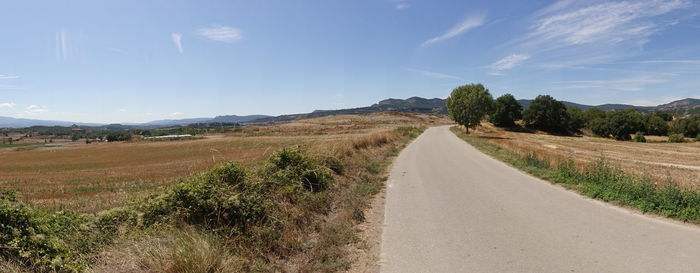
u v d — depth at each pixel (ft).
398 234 18.67
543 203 24.59
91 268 12.00
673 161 78.84
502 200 25.93
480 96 174.91
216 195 17.39
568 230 18.37
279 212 19.34
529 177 36.63
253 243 15.56
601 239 16.83
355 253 16.19
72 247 13.10
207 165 31.48
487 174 39.19
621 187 25.36
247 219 16.97
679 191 21.85
